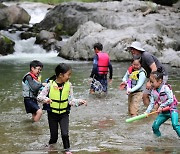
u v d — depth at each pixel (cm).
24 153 707
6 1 3703
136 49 959
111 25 2352
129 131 842
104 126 884
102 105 1087
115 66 1803
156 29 2203
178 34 2252
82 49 2052
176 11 2770
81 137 802
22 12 2997
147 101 1022
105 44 2012
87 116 973
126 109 1043
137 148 727
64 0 3712
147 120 930
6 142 776
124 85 977
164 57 1895
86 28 2155
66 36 2605
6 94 1224
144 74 951
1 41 2291
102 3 2745
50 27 2755
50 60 2062
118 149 722
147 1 3025
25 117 968
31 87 913
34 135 820
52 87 715
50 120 733
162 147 733
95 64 1200
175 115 761
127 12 2534
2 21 2833
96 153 700
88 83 1383
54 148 735
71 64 1889
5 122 923
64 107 721
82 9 2688
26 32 2597
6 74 1598
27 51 2403
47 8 3459
